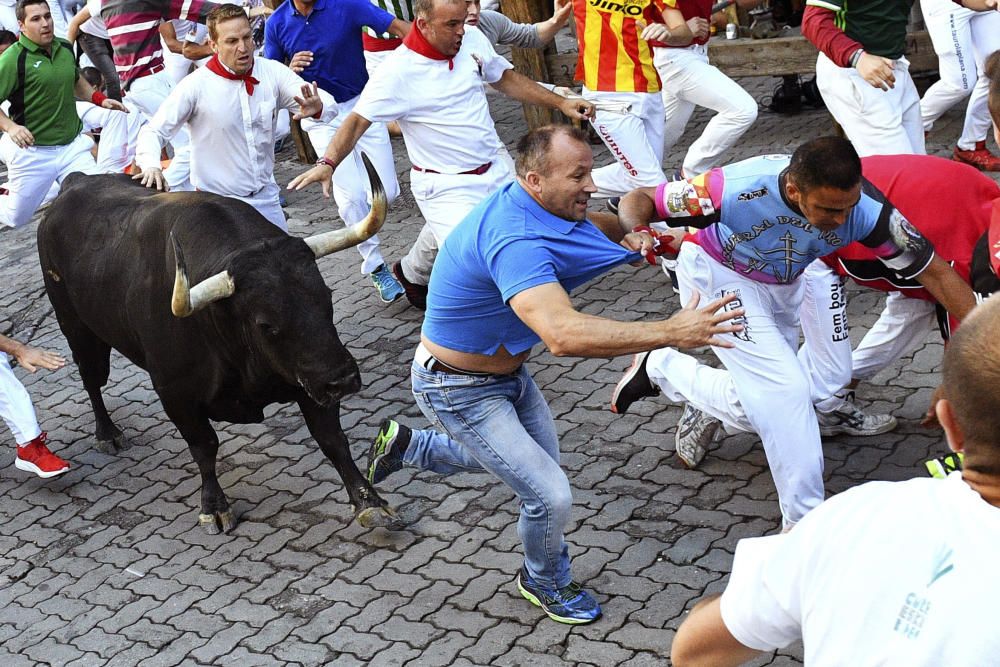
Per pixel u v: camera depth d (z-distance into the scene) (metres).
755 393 4.12
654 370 4.70
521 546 4.69
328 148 5.69
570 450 5.31
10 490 5.85
